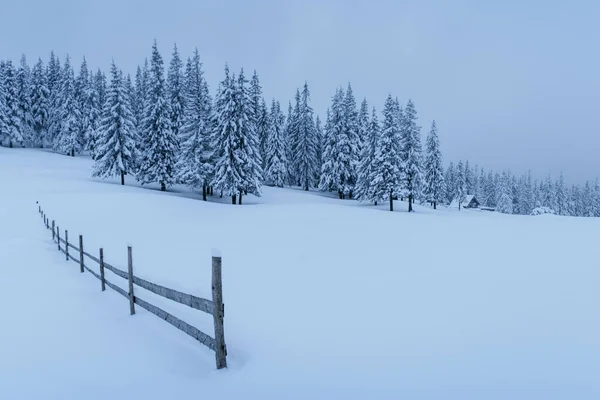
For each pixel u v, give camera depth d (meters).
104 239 18.81
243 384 4.26
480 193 118.12
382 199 47.78
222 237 18.95
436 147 59.59
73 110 61.19
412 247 15.14
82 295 9.32
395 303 7.37
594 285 8.32
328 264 11.80
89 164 56.25
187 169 41.47
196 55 50.66
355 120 59.88
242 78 41.91
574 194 118.19
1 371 4.89
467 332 5.63
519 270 10.23
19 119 62.75
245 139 41.44
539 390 3.79
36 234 20.75
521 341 5.19
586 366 4.32
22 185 36.19
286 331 6.00
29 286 10.09
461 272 10.13
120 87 43.97
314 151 64.00
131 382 4.52
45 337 6.23
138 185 46.75
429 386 3.98
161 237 19.17
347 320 6.44
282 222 25.20
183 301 5.38
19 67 67.19
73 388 4.39
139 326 6.70
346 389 4.02
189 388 4.28
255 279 10.01
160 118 42.69
